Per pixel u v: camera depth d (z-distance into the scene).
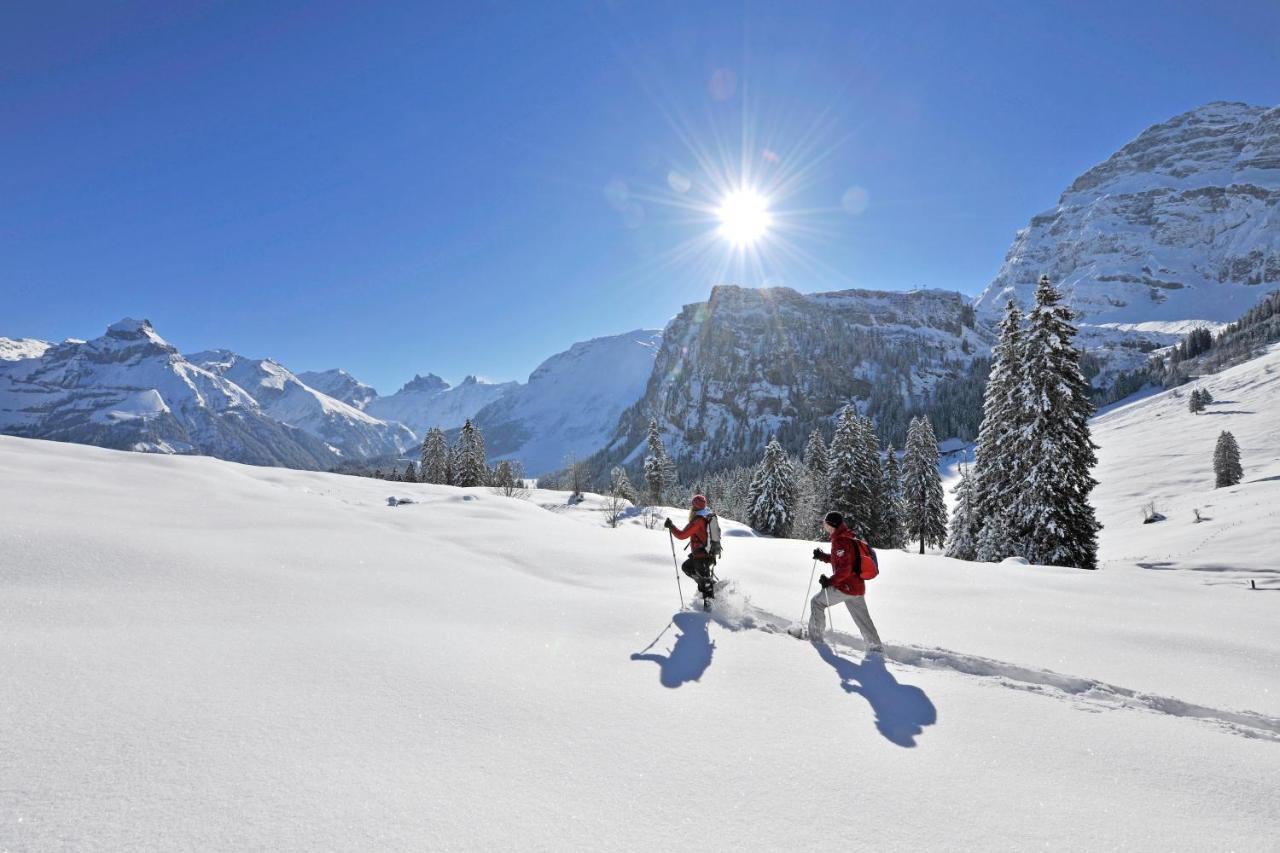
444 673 4.84
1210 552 36.50
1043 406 24.86
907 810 3.49
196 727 3.54
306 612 6.02
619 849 2.90
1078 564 24.25
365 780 3.23
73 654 4.29
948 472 119.06
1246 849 3.26
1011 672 6.37
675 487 70.69
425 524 12.20
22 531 6.77
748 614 7.66
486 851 2.76
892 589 10.38
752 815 3.32
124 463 14.17
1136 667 6.68
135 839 2.57
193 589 6.18
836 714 4.83
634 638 6.34
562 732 4.10
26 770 2.93
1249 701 5.82
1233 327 191.38
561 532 12.80
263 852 2.57
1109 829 3.40
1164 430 109.12
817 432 66.88
